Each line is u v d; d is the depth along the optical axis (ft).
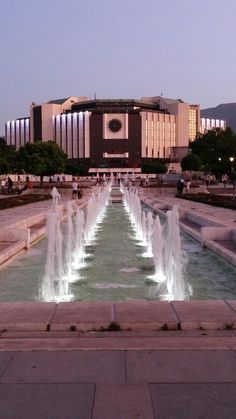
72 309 23.26
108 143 577.43
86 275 42.50
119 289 37.24
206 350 18.71
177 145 623.77
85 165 539.29
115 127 574.15
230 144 320.29
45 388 15.53
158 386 15.65
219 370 16.84
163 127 605.31
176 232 41.50
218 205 109.81
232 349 18.79
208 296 34.78
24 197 158.92
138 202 83.87
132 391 15.29
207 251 53.26
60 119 605.31
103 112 577.84
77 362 17.61
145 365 17.31
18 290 36.65
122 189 237.04
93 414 13.91
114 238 68.28
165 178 358.84
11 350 18.80
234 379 16.11
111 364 17.42
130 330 21.21
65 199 162.09
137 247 59.52
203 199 134.82
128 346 19.25
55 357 18.10
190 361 17.65
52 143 297.53
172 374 16.55
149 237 60.95
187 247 56.13
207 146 347.97
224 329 21.24
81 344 19.51
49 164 285.64
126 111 578.66
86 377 16.35
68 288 37.58
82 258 51.47
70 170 470.39
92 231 76.48
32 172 284.20
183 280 39.88
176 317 21.90
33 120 632.38
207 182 247.09
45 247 57.06
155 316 22.07
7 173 307.37
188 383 15.83
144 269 45.29
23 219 73.61
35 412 14.02
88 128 576.61
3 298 34.35
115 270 44.73
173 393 15.15
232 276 41.19
